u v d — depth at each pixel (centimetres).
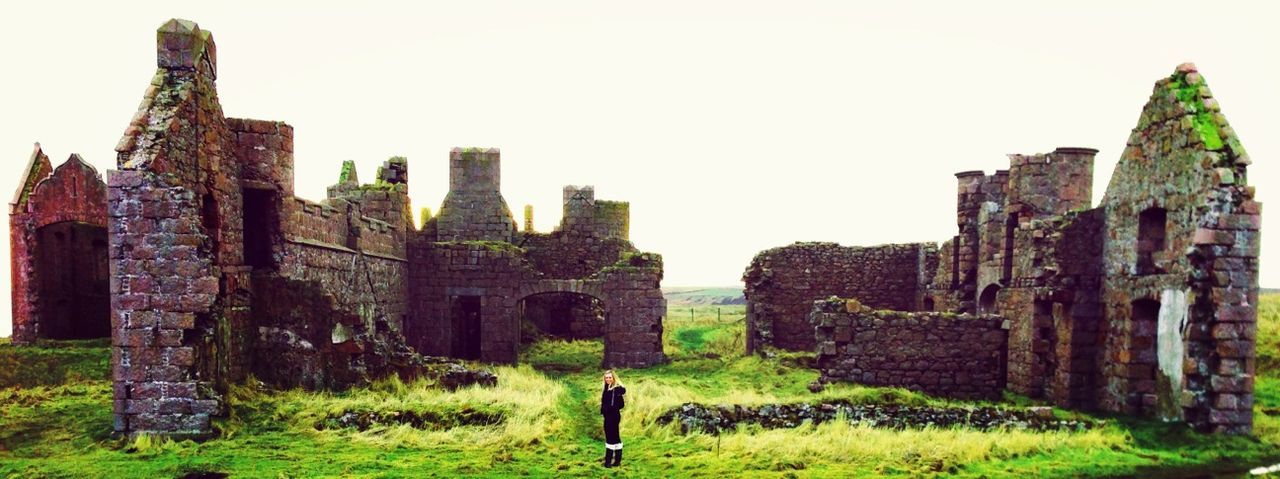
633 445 1513
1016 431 1588
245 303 1814
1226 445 1498
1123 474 1336
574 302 3756
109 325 2711
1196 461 1416
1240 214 1545
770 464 1341
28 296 2508
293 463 1310
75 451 1409
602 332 3778
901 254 3278
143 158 1482
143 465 1292
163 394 1491
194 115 1595
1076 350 1875
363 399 1756
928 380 2114
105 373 2059
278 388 1825
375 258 2644
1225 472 1353
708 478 1253
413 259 3042
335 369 1908
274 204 1920
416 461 1330
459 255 3030
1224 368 1552
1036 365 1992
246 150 1862
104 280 2759
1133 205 1766
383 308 2711
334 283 2273
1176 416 1630
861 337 2139
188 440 1468
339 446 1446
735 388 2258
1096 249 1886
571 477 1246
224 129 1762
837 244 3316
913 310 3272
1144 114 1758
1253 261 1552
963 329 2120
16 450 1409
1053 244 1891
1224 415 1558
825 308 2162
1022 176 2456
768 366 2608
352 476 1223
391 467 1285
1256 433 1561
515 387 2052
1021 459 1413
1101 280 1878
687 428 1638
